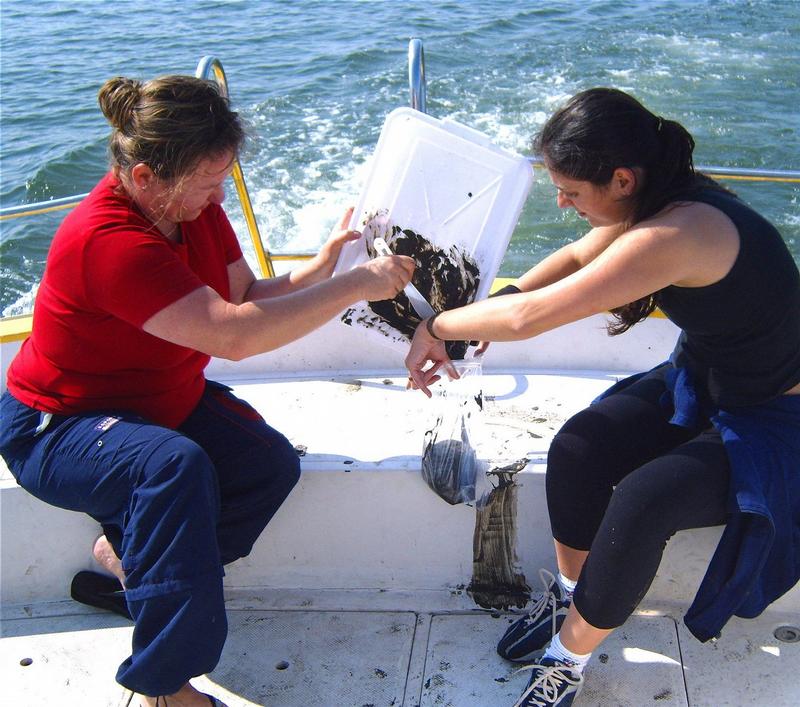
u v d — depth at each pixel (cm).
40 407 190
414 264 199
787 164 924
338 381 273
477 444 221
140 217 178
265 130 1030
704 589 183
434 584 229
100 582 228
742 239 164
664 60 1272
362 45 1348
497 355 276
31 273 764
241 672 208
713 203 166
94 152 986
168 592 173
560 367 276
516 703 190
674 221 164
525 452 223
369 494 220
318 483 220
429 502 219
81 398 189
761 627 211
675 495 172
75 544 228
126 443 180
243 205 262
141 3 1745
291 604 228
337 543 227
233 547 209
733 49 1312
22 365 194
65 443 186
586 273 171
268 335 178
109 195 179
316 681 205
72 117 1101
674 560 212
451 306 216
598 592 174
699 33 1397
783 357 173
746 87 1156
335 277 189
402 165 210
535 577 225
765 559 175
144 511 174
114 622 226
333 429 241
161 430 183
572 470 192
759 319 168
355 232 215
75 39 1488
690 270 165
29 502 222
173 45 1410
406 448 228
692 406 185
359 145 981
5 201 895
